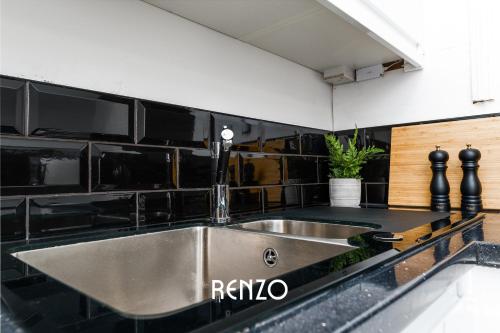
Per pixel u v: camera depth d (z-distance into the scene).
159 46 0.85
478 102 1.09
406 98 1.25
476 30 1.09
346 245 0.55
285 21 0.93
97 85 0.73
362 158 1.24
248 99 1.07
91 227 0.69
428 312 0.44
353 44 1.11
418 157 1.18
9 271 0.40
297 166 1.21
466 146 1.08
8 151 0.59
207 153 0.91
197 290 0.76
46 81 0.66
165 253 0.72
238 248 0.74
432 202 1.07
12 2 0.62
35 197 0.62
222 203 0.84
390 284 0.35
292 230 0.91
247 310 0.26
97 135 0.70
